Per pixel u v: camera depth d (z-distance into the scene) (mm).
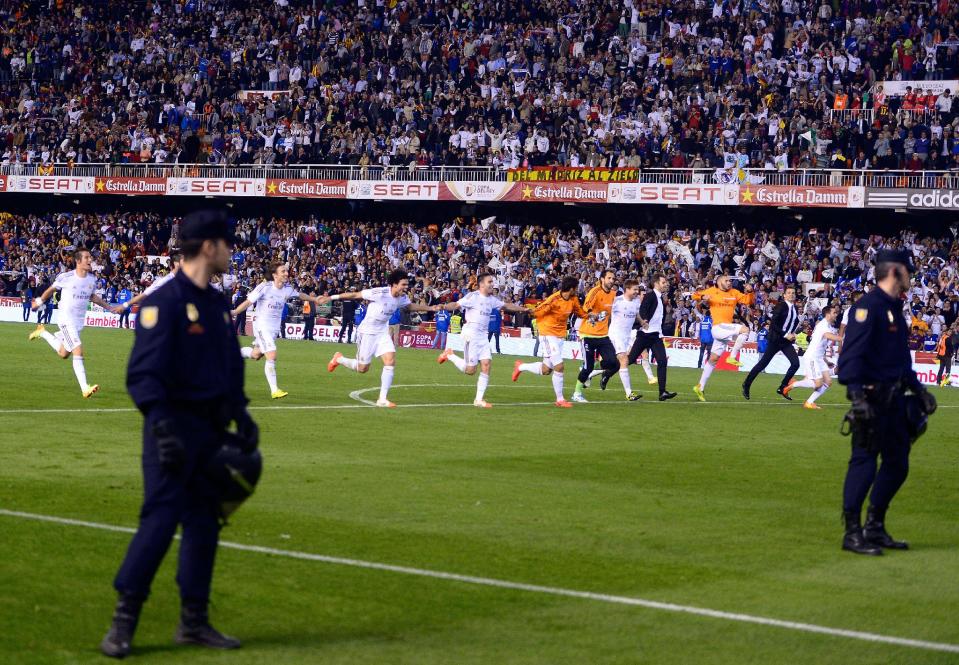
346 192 55594
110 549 9914
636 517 12469
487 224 56156
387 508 12367
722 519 12555
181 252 7520
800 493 14523
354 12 63375
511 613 8531
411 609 8531
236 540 10453
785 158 49188
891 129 48688
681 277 49281
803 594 9414
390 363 22953
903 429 11086
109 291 57375
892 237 50688
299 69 61812
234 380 7613
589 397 27172
